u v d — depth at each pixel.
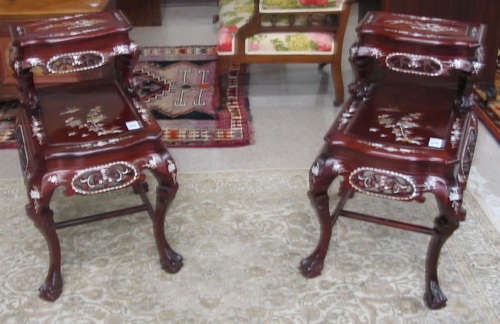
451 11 2.94
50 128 1.88
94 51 1.95
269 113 3.07
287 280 1.98
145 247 2.13
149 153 1.83
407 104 2.00
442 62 1.88
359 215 1.96
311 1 2.78
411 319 1.82
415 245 2.12
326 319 1.83
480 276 1.98
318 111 3.08
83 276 2.00
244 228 2.22
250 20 2.88
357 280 1.97
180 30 4.20
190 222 2.25
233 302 1.90
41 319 1.84
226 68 3.01
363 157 1.74
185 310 1.87
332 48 2.94
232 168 2.59
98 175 1.78
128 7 4.21
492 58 2.99
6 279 2.00
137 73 3.48
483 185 2.46
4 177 2.54
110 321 1.83
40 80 2.87
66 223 1.92
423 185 1.71
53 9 2.79
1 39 2.84
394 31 1.92
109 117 1.94
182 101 3.17
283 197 2.38
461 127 1.86
